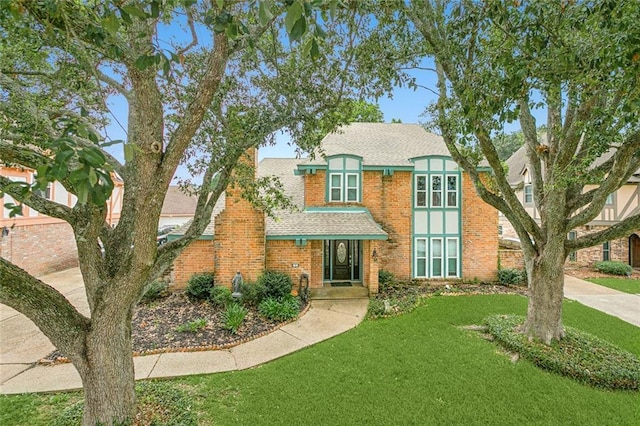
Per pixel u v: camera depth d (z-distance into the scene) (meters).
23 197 2.09
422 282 13.29
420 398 5.24
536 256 7.25
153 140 3.28
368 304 10.48
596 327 8.55
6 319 8.71
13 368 6.18
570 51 3.57
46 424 4.53
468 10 4.36
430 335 7.88
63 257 15.66
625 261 16.88
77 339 4.00
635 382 5.68
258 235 10.87
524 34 3.78
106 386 4.15
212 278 10.84
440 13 5.16
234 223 10.76
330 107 5.51
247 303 9.87
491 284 13.24
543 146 7.26
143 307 9.59
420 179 13.60
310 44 1.86
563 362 6.15
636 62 3.05
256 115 5.35
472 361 6.49
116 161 4.54
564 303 10.76
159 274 4.47
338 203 13.22
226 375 5.95
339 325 8.66
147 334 7.77
